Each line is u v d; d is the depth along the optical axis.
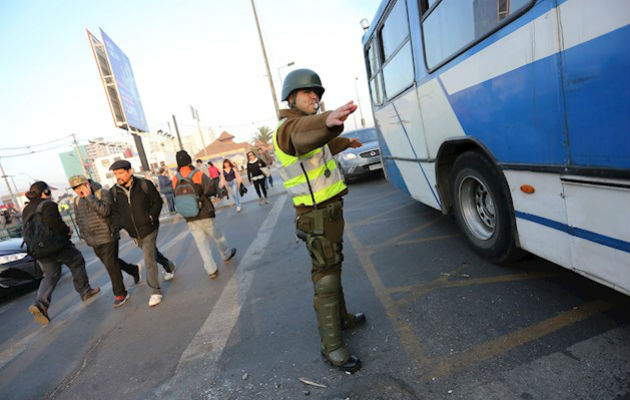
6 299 6.39
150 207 4.18
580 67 1.75
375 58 5.43
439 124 3.45
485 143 2.75
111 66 19.39
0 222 16.83
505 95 2.36
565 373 1.91
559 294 2.67
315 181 2.16
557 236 2.19
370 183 10.24
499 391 1.87
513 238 2.86
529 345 2.18
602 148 1.72
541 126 2.10
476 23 2.57
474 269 3.37
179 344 3.12
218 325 3.32
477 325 2.48
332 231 2.20
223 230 7.86
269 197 12.09
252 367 2.53
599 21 1.60
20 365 3.41
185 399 2.34
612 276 1.84
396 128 4.91
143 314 4.01
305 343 2.69
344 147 2.54
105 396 2.59
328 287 2.24
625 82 1.55
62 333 4.00
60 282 6.63
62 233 4.59
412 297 3.07
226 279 4.55
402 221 5.59
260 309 3.47
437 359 2.22
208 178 4.67
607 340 2.08
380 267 3.89
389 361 2.29
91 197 4.11
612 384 1.78
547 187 2.17
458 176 3.46
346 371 2.25
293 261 4.70
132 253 7.70
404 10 3.87
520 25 2.11
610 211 1.76
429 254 3.96
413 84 3.92
